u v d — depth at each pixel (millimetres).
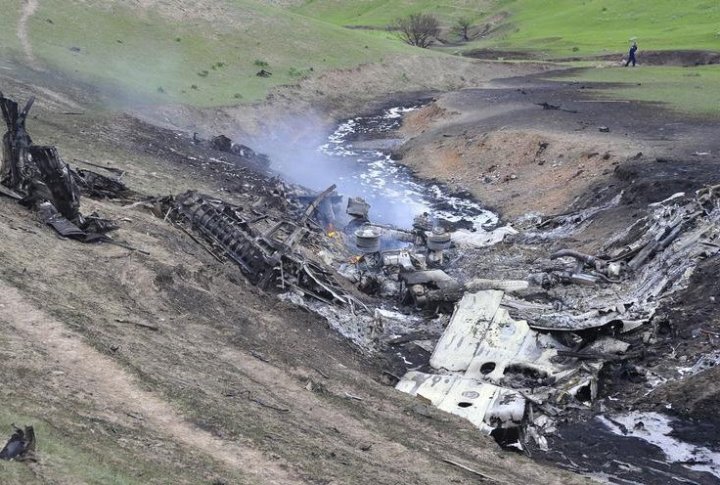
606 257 35625
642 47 109688
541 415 24297
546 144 55500
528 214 47469
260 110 72625
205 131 64125
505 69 107062
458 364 27281
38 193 29797
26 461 13430
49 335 20078
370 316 31734
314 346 26984
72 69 65938
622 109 67750
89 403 17078
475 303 30297
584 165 50281
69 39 74562
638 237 36562
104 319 22188
